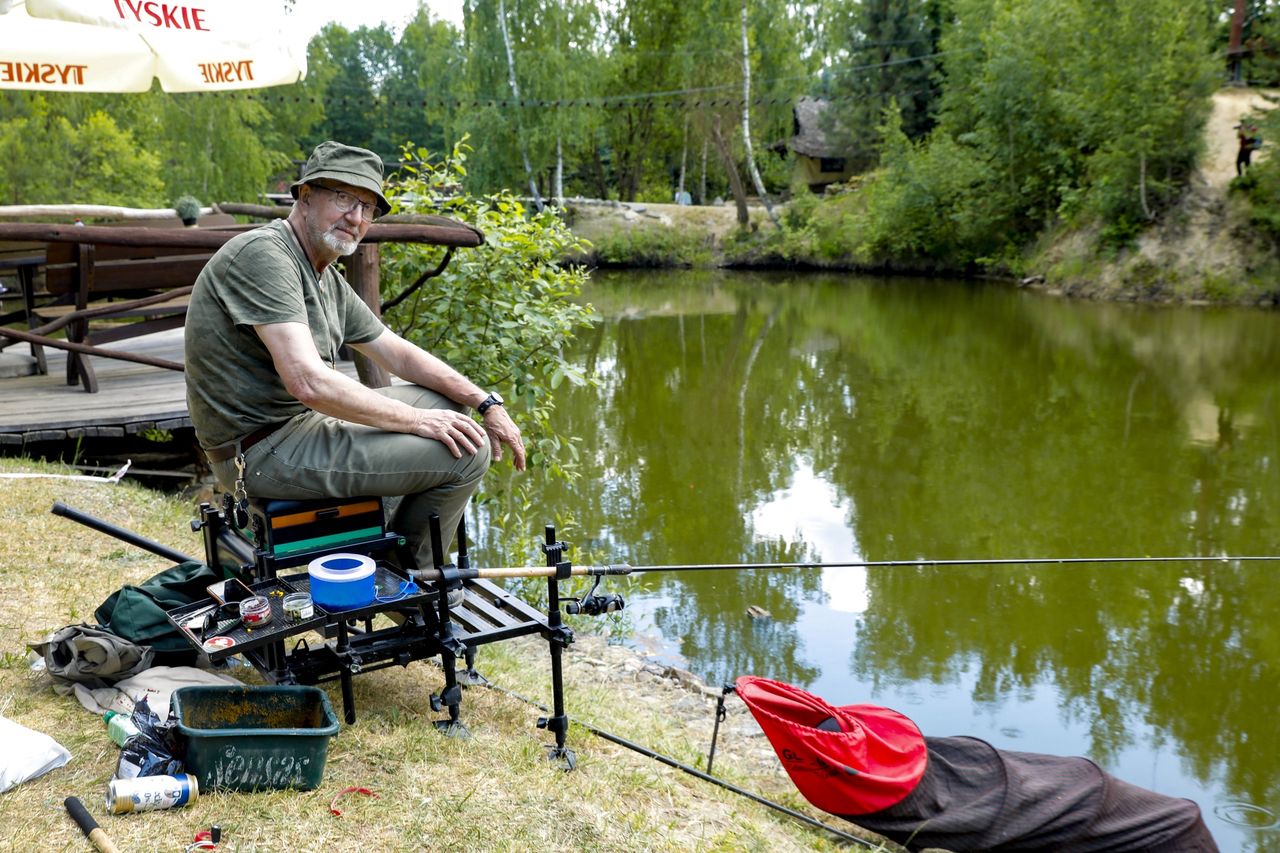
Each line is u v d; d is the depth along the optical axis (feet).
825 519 33.37
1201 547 31.32
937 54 131.44
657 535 31.53
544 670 20.10
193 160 113.19
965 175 108.06
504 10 127.44
